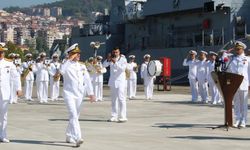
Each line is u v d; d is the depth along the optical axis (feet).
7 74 43.45
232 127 52.49
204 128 52.54
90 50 223.10
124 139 44.45
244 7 171.63
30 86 102.83
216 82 52.13
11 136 46.11
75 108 41.01
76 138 40.75
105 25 226.38
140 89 148.77
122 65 58.85
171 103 90.02
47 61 97.81
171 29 192.54
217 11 173.27
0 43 44.16
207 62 90.48
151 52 195.72
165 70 137.08
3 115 42.86
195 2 173.58
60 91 130.52
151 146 40.47
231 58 55.11
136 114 68.85
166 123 57.52
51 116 65.92
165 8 187.93
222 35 170.09
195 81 93.04
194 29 182.70
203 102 91.61
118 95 59.16
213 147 40.06
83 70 42.32
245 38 159.43
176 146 40.50
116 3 221.05
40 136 46.01
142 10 200.13
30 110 76.07
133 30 211.41
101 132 49.42
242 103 53.42
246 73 53.57
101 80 98.48
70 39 239.91
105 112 71.87
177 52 183.83
